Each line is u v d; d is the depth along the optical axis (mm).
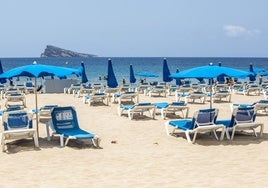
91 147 8508
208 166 7066
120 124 11445
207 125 9086
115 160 7504
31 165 7133
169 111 13102
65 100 17812
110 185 5988
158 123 11547
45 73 8266
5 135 8055
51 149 8266
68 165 7145
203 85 22688
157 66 80062
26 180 6266
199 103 17016
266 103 13102
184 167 7012
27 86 22438
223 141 9070
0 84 22281
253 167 6961
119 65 86500
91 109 14758
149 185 5977
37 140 8422
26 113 8570
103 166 7090
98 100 17062
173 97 19500
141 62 114938
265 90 20828
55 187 5906
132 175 6531
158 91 19547
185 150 8281
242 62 127375
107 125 11297
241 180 6199
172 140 9227
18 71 8305
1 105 16328
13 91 18234
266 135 9781
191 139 9305
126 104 16547
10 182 6168
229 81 29109
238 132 10117
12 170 6824
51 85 22078
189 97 16781
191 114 13492
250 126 9289
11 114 8422
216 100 18156
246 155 7832
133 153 8047
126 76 45188
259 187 5832
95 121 12016
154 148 8469
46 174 6594
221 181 6156
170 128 10734
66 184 6047
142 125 11242
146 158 7656
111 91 18141
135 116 12906
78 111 14203
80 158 7633
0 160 7457
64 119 9078
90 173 6648
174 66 87062
